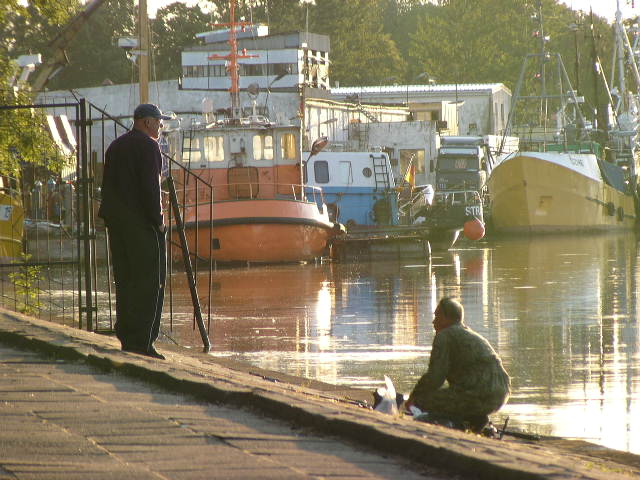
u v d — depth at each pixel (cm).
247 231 11319
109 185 3019
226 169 12019
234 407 1862
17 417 1720
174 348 4194
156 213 2998
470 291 8644
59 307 6384
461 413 2627
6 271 7481
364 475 1384
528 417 3434
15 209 8319
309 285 9312
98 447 1509
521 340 5619
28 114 6191
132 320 2984
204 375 2116
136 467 1393
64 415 1745
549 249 14838
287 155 12062
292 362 4703
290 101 18400
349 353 5012
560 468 1353
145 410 1812
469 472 1381
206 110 12469
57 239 9644
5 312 3625
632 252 13825
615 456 2594
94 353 2412
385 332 5884
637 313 6844
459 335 2630
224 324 6216
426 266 11750
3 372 2244
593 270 10781
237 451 1509
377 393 2606
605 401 3756
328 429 1641
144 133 3041
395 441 1512
